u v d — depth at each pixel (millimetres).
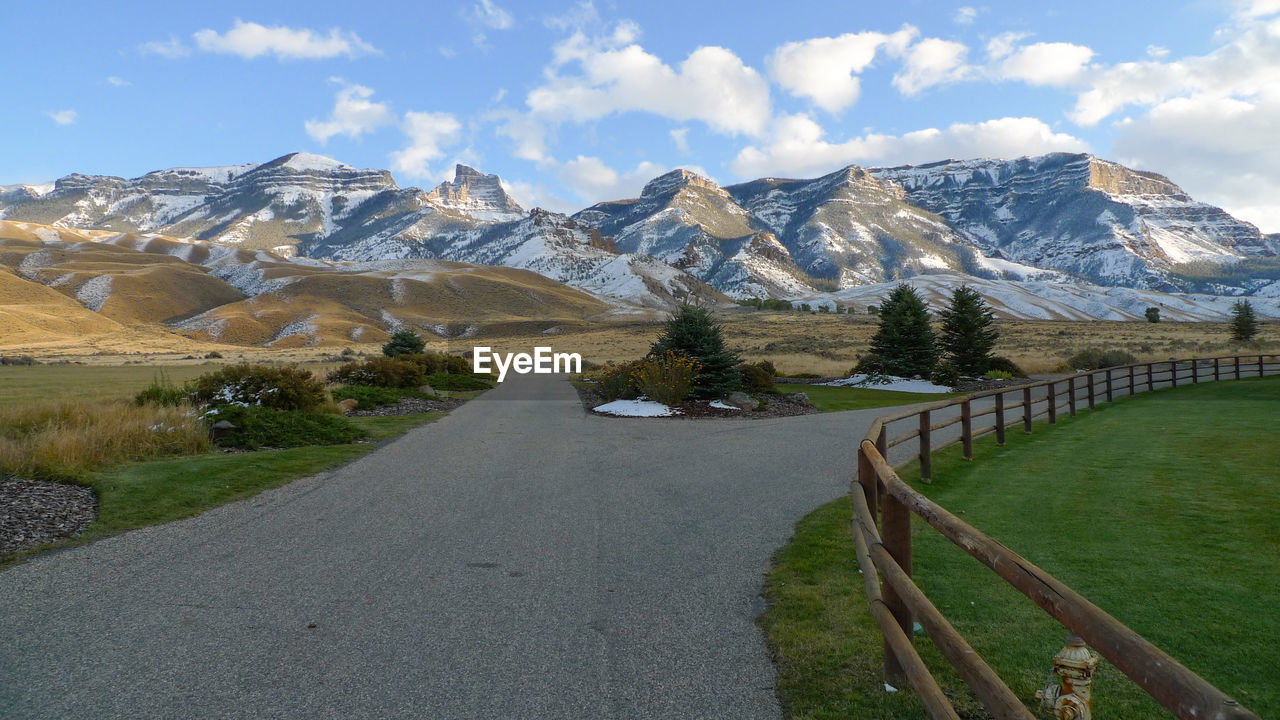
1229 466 8547
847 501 7473
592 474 9234
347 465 9922
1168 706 1121
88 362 66250
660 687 3307
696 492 8039
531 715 3045
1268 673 3211
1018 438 12250
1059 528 6020
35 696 3211
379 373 22703
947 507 7078
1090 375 16719
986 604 4281
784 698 3186
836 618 4133
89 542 5961
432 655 3672
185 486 8062
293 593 4664
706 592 4668
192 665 3543
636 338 110875
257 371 15438
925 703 2178
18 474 8156
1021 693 3057
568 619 4188
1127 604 4148
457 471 9445
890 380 27438
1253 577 4559
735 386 19219
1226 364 31656
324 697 3205
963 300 30875
